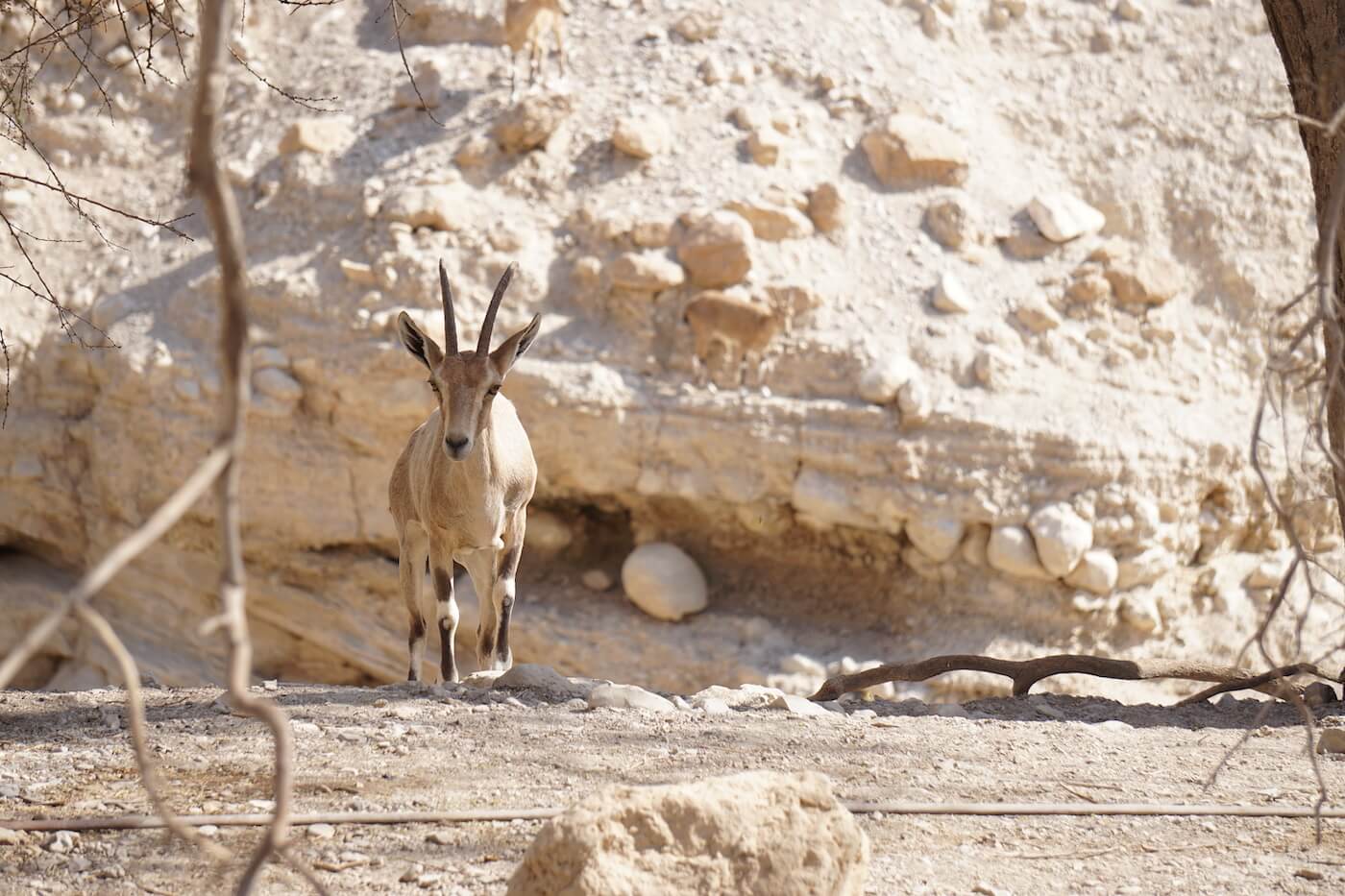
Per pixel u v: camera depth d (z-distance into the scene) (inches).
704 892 271.1
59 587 1222.3
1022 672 644.1
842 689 659.4
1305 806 404.2
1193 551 1182.9
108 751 448.8
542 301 1173.7
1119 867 350.3
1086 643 1129.4
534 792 400.5
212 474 140.8
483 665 700.0
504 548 700.0
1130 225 1315.2
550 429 1124.5
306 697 540.7
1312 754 305.6
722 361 1134.4
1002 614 1119.0
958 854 357.7
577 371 1128.8
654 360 1149.7
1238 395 1237.7
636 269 1148.5
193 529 1156.5
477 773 421.4
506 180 1234.6
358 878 333.4
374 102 1320.1
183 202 1312.7
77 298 1241.4
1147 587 1142.3
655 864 273.6
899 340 1160.8
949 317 1184.8
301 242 1215.6
